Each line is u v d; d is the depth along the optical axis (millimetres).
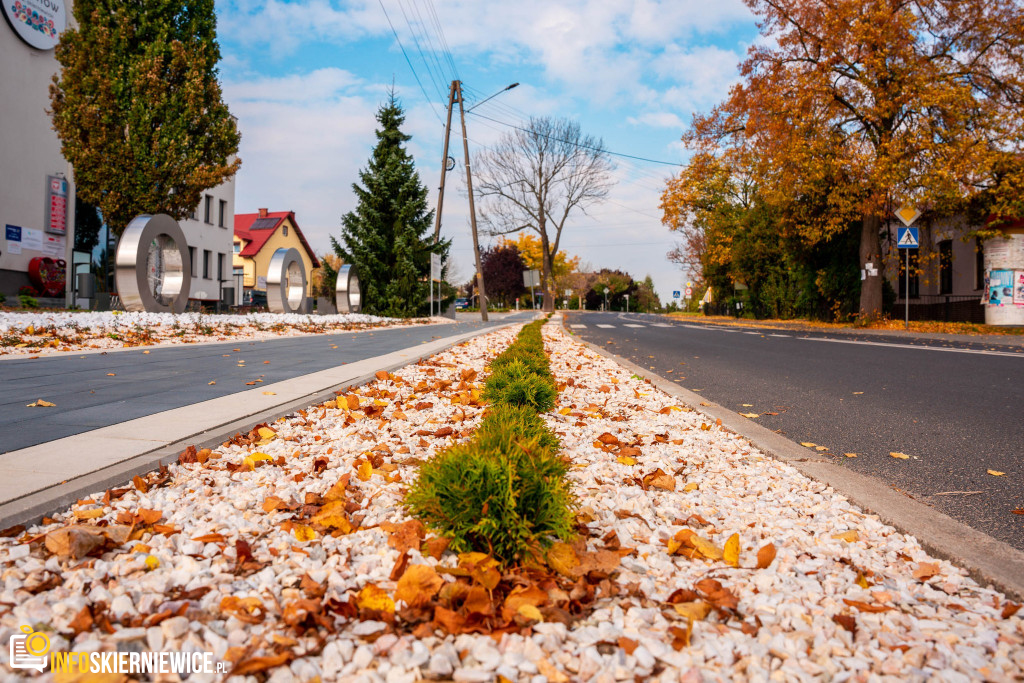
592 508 2795
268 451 3801
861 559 2318
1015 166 17703
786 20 21438
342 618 1794
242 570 2080
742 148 31312
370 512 2684
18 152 19281
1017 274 17969
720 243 37750
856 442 4359
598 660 1615
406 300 30828
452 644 1692
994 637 1765
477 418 4965
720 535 2561
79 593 1891
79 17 16984
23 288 19000
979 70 20031
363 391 6148
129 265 14305
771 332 19422
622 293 101812
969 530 2529
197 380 6391
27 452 3330
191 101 17359
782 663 1639
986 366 8727
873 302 21438
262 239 54562
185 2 18141
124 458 3234
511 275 72625
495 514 2193
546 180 51531
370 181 30891
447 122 32125
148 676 1518
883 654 1683
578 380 7645
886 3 18828
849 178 20531
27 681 1461
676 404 5879
